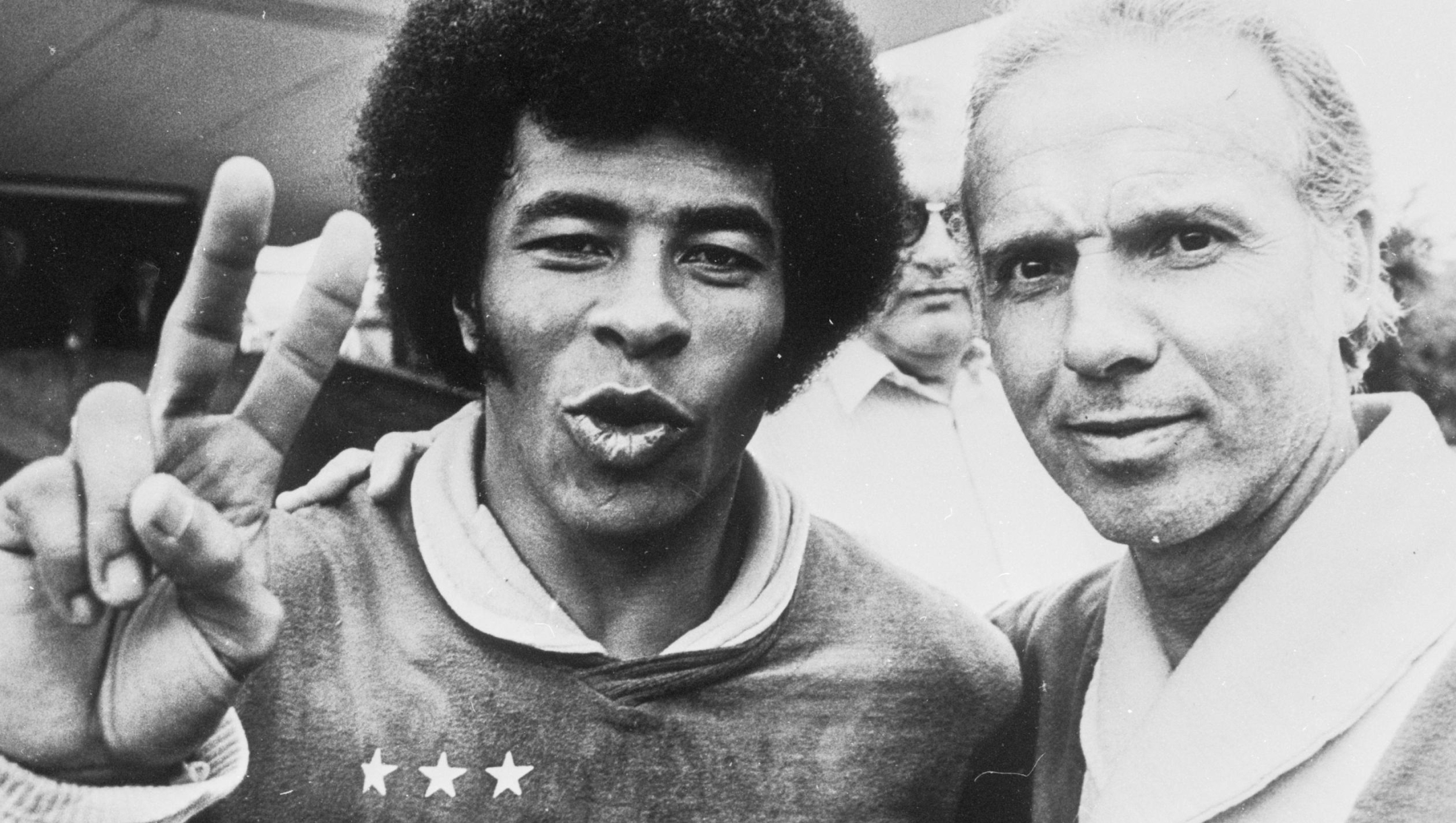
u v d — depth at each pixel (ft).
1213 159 3.76
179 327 2.92
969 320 4.42
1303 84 3.87
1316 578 3.87
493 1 3.75
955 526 4.43
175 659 2.90
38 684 2.89
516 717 4.05
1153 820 3.97
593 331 3.73
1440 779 3.69
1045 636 4.32
